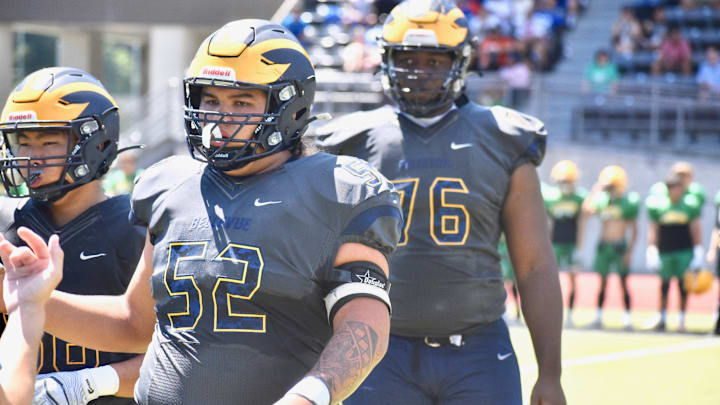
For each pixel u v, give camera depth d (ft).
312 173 23.93
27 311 21.15
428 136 38.65
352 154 40.04
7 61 113.60
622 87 181.16
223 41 24.43
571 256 122.52
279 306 23.08
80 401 29.58
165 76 148.15
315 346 23.71
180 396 23.08
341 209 23.41
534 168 38.55
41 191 31.45
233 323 22.97
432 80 38.40
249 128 24.36
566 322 122.62
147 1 77.15
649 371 89.25
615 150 176.76
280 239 23.06
